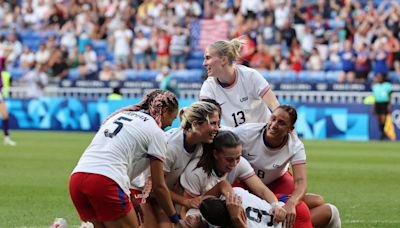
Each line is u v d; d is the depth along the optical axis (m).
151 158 10.39
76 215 14.66
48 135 36.25
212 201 10.16
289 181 12.20
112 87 40.47
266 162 11.72
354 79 39.47
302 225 10.91
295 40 41.25
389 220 14.45
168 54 43.16
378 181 20.23
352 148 30.36
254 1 44.00
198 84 38.53
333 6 43.62
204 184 11.08
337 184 19.58
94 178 10.08
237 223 10.09
